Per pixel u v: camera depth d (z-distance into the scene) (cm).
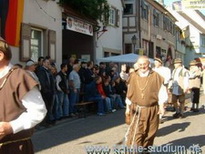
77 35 2328
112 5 2603
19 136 356
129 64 2397
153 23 3703
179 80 1367
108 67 1822
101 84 1562
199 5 2586
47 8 1669
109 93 1627
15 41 1353
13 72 351
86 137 1016
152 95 708
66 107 1354
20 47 1448
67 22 1852
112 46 2628
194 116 1452
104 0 2197
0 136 337
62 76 1311
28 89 345
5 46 352
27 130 362
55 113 1239
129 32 3162
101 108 1518
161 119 1242
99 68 1688
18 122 340
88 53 2308
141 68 712
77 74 1430
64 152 834
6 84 348
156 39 3825
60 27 1802
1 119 346
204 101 2109
